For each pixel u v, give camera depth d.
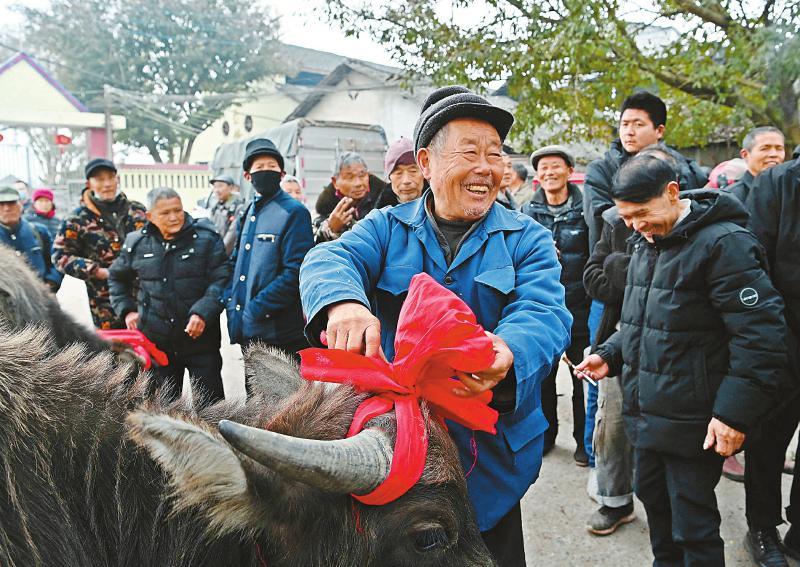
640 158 2.80
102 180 5.98
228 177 10.15
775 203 3.42
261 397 1.94
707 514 2.81
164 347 4.97
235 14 34.31
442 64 9.42
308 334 1.88
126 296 5.30
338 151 17.64
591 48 8.05
